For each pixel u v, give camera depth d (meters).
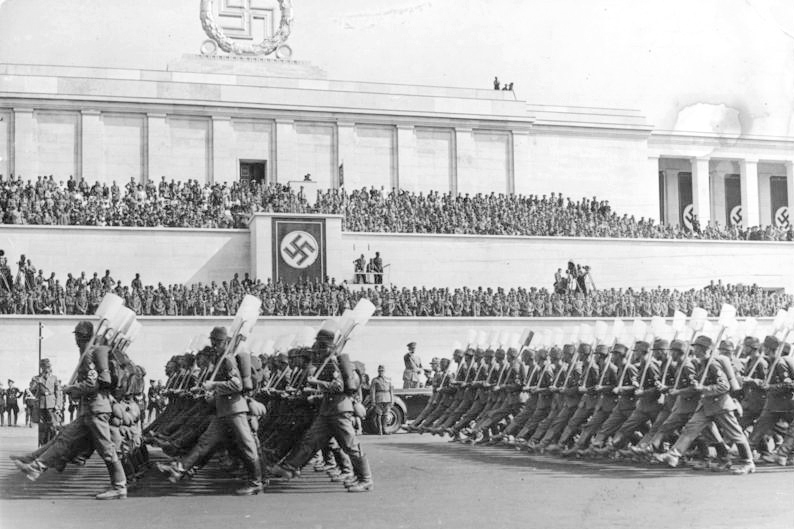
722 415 19.20
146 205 48.72
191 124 55.03
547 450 24.38
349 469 18.52
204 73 55.66
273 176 56.00
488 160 59.38
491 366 28.55
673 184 67.31
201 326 43.44
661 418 20.92
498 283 52.41
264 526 13.38
